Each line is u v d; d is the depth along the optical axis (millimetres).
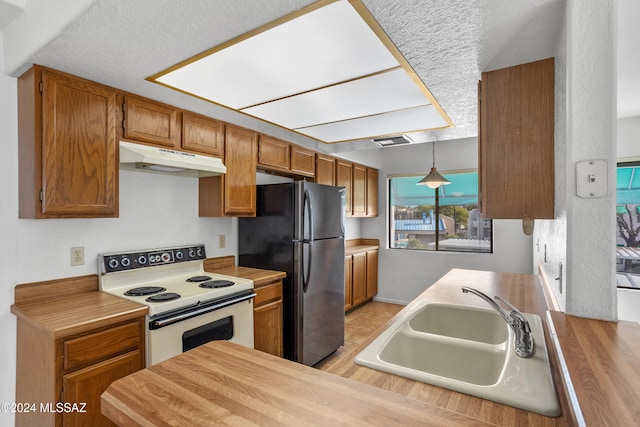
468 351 1130
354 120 2447
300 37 1302
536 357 987
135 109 1934
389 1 1045
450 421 509
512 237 3986
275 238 2740
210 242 2705
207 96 1971
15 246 1677
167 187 2379
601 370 654
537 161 1389
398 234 4891
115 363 1533
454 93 1857
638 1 1248
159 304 1702
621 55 1698
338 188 3105
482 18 1130
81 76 1675
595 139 951
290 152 3178
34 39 1396
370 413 531
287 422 510
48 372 1384
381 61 1514
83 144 1688
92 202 1720
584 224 970
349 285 4133
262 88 1840
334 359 3002
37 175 1545
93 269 1974
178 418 524
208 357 748
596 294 957
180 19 1178
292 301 2664
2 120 1629
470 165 4281
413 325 1504
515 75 1464
